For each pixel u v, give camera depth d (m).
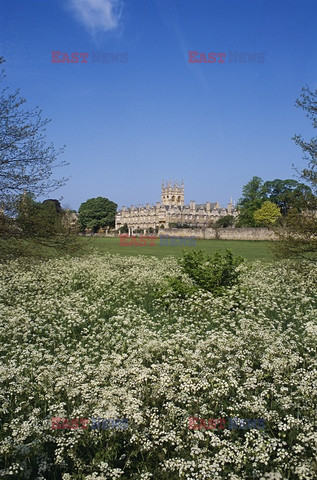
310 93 17.16
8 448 5.12
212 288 15.10
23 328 10.37
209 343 8.05
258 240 82.19
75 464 5.22
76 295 14.38
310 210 17.92
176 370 6.74
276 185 116.88
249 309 12.73
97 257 28.59
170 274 19.47
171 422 5.70
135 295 15.84
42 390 6.94
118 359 7.37
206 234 92.38
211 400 6.48
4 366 7.20
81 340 10.37
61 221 18.41
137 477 5.09
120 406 5.84
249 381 6.27
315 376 6.24
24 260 17.61
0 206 15.66
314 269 18.80
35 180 15.57
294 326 11.17
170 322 12.22
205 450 5.10
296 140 17.34
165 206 171.88
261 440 4.98
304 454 5.12
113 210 162.75
